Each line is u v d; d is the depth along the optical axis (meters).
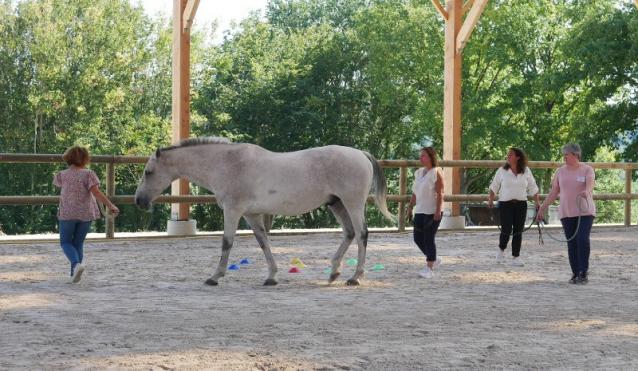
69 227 8.27
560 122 35.06
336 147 8.54
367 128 45.62
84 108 37.22
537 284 8.74
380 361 4.95
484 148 37.84
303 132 43.44
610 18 29.11
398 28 38.69
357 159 8.44
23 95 36.75
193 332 5.78
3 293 7.65
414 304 7.21
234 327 5.99
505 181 10.44
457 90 15.67
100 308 6.80
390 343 5.47
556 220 19.02
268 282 8.39
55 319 6.26
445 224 15.49
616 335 5.89
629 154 30.98
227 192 8.34
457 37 15.62
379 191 8.66
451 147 15.65
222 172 8.36
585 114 31.14
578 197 8.73
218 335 5.68
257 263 10.38
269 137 43.66
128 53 41.00
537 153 34.62
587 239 8.73
